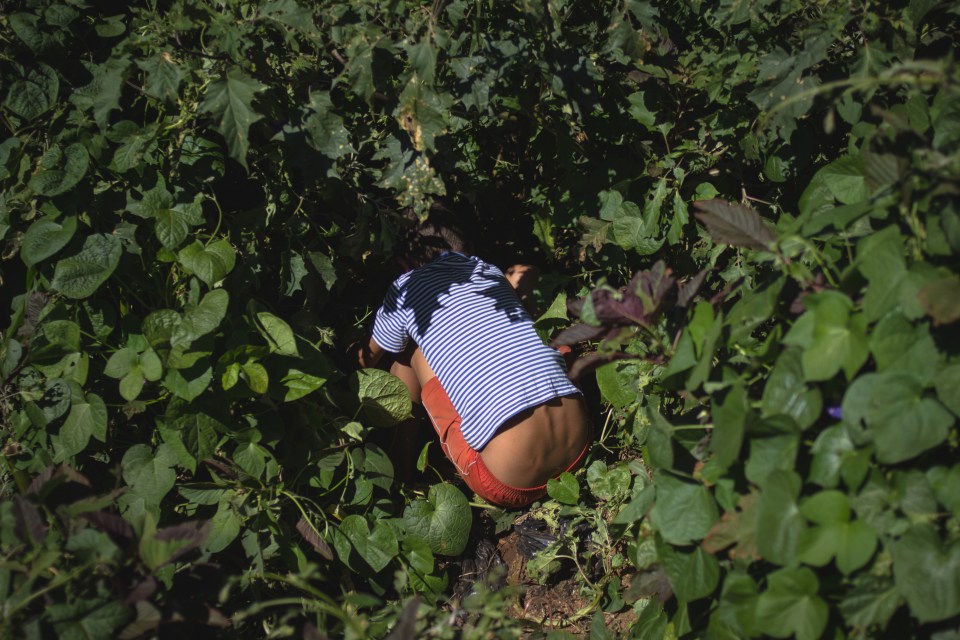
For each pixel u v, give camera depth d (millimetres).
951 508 1651
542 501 3098
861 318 1681
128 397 2244
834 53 2592
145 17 2420
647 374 2826
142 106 2615
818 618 1714
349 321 3396
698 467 1999
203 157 2547
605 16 2826
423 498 3076
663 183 2855
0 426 2463
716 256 2844
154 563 1891
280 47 2547
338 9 2309
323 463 2676
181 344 2301
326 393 2736
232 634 2209
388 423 2898
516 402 2754
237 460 2420
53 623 1725
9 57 2420
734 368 2168
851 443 1714
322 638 1865
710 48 2779
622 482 2908
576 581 2900
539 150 3213
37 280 2488
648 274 2113
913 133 1746
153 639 1839
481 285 2959
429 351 2896
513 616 2803
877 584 1689
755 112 2709
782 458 1745
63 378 2365
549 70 2561
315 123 2424
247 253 2672
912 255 1734
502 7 2625
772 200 2947
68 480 2102
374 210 3037
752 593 1809
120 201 2486
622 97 2896
